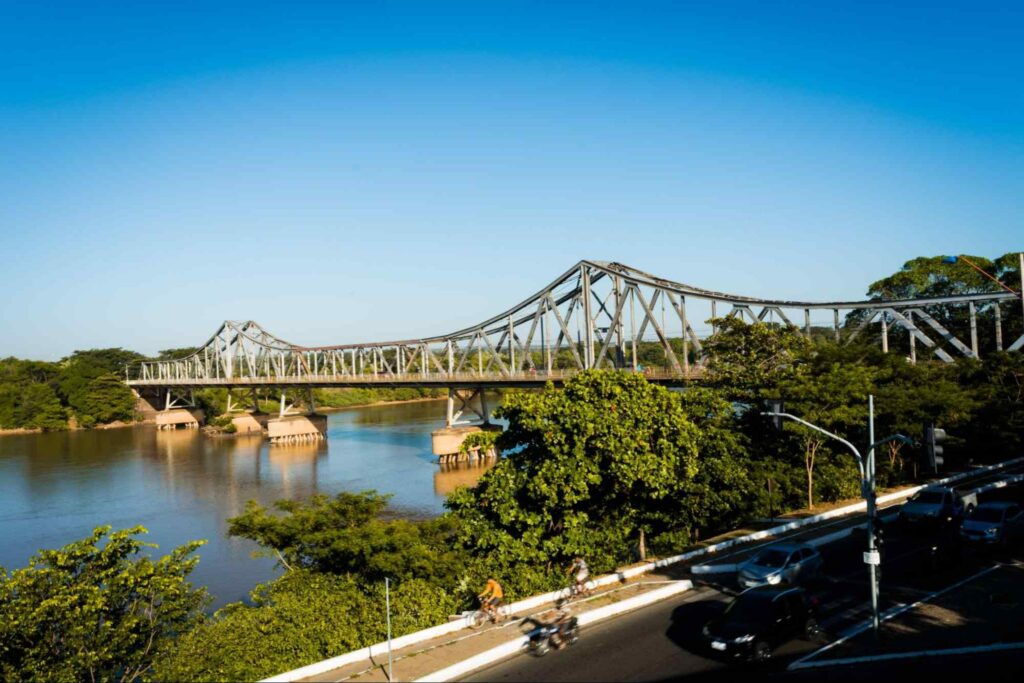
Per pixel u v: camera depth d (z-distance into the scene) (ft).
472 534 108.58
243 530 106.11
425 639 81.20
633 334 263.49
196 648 80.74
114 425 599.98
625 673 68.95
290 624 85.25
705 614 84.33
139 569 91.81
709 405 135.54
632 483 107.55
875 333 265.95
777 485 134.92
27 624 79.77
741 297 233.35
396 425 498.69
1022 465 180.96
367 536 98.27
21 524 225.35
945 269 302.25
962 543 103.71
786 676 66.33
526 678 69.31
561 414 110.01
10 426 545.85
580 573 94.07
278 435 435.94
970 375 184.75
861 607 83.82
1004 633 74.13
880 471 153.79
